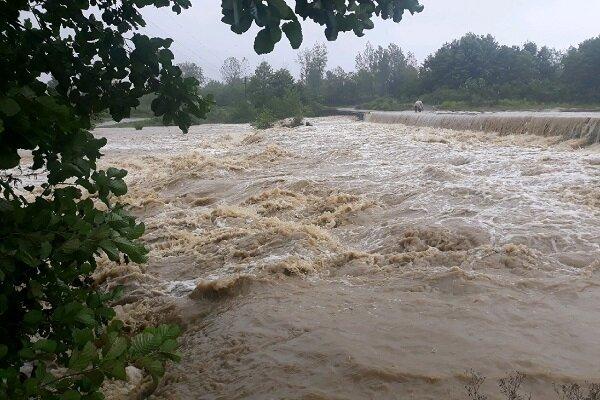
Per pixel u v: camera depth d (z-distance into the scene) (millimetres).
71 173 2947
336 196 11398
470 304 5789
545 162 12914
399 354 4727
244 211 11328
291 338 5250
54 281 2787
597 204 9289
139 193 14203
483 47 61562
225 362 5035
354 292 6461
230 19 2396
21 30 2982
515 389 4117
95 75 3297
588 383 4164
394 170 14031
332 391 4301
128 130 39125
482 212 9141
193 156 19922
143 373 5090
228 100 74500
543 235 7703
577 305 5707
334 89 77312
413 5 2986
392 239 8445
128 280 7730
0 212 2402
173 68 3291
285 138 22516
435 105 59281
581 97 48344
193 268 8195
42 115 2193
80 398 2002
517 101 51750
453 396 4078
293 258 7664
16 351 2590
